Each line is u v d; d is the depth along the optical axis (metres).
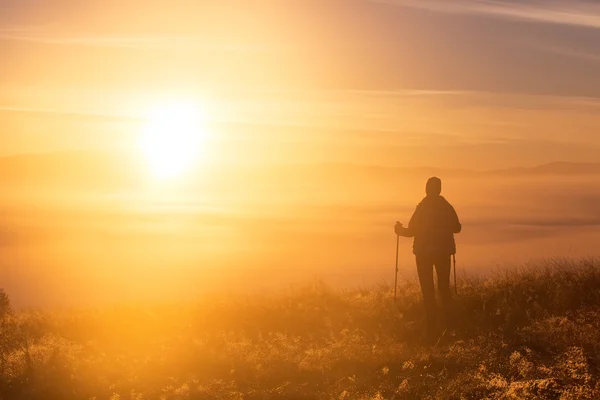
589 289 12.52
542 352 9.45
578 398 7.25
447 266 11.91
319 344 11.20
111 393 9.27
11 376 9.75
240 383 9.43
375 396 8.23
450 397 8.00
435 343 10.90
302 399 8.65
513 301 12.30
